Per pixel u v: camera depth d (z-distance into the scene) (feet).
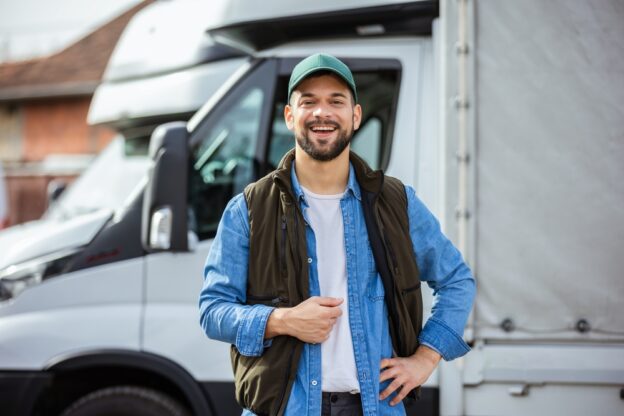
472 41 10.53
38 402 11.74
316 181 7.52
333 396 7.16
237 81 12.35
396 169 11.54
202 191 11.94
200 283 11.59
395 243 7.48
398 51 11.89
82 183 17.67
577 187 10.28
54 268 11.85
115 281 11.73
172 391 12.23
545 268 10.29
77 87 56.95
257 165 12.20
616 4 10.31
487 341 10.46
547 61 10.41
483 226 10.44
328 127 7.22
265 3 12.12
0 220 31.96
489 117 10.49
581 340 10.28
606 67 10.30
